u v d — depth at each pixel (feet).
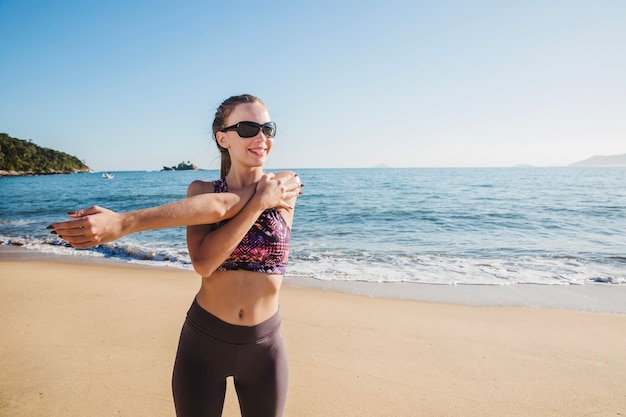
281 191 5.61
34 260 32.35
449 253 35.81
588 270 29.04
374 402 11.64
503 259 33.17
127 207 90.48
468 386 12.59
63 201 101.65
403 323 17.93
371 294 22.63
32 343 15.12
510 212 67.26
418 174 306.76
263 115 6.35
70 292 21.86
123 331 16.35
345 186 150.41
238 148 6.29
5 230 50.21
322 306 20.22
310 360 14.23
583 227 51.75
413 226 53.67
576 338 16.43
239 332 5.84
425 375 13.24
